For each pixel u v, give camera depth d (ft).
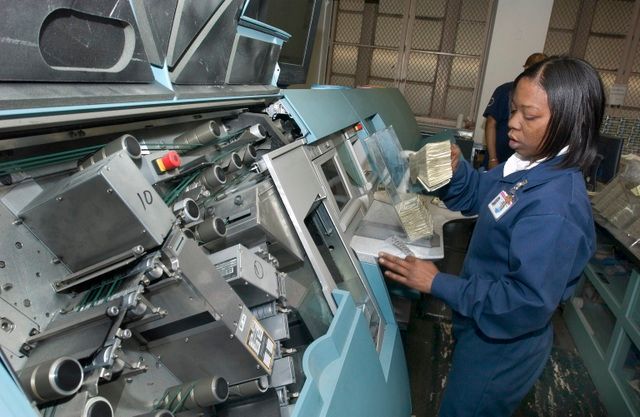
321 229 4.68
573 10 14.90
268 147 4.38
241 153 3.81
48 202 2.24
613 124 13.61
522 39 14.06
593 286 8.91
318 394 2.82
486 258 4.23
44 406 1.84
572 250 3.41
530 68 3.63
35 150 2.44
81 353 2.08
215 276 2.63
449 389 4.77
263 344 2.80
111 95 2.23
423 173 5.16
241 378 2.84
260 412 2.99
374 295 5.25
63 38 1.95
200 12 2.90
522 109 3.61
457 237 11.56
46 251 2.45
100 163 2.23
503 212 3.87
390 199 6.18
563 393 7.47
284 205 3.74
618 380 6.92
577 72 3.36
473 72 15.48
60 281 2.45
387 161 5.54
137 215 2.20
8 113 1.71
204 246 3.45
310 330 3.78
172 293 2.48
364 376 3.63
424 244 5.42
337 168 5.56
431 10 15.26
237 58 3.57
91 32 2.10
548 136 3.56
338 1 16.06
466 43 15.28
